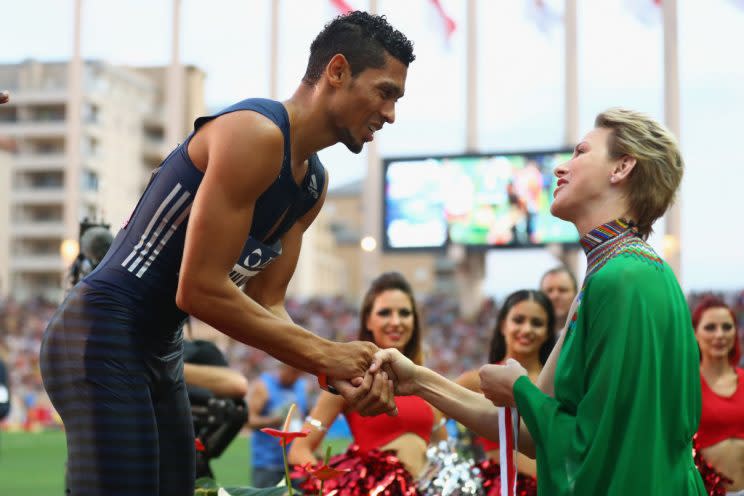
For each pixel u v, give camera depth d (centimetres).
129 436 302
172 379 327
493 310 3450
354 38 307
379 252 3216
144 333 310
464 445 625
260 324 302
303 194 327
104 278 308
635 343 282
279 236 326
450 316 3525
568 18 3077
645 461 275
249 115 294
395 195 3189
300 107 311
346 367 321
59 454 1755
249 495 361
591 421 282
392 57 308
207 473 477
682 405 287
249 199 293
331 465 506
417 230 3170
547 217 3064
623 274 289
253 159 290
